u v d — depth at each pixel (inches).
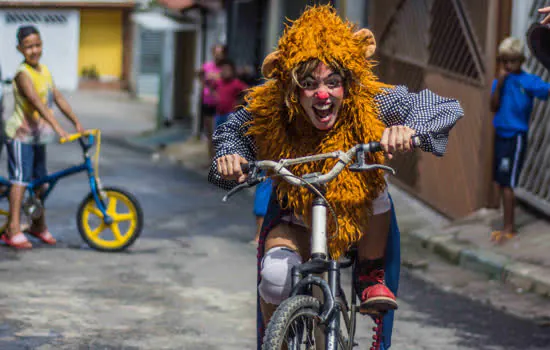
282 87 194.2
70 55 2014.0
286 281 188.9
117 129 1309.1
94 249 444.5
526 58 461.7
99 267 405.1
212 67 824.9
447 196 553.3
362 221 196.7
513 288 390.6
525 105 448.8
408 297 372.2
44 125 438.9
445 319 338.6
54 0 1951.3
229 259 434.3
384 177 197.6
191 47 1277.1
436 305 359.9
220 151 200.4
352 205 194.5
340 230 195.3
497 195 507.8
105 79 2048.5
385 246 205.6
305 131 196.7
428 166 588.1
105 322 314.3
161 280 383.6
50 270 394.0
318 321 183.9
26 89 428.5
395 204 593.3
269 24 892.0
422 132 187.2
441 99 195.6
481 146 509.4
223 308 339.9
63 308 330.6
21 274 383.9
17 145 436.8
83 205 444.1
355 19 702.5
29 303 335.6
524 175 498.9
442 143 192.1
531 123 495.8
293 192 193.5
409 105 195.6
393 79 668.7
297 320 181.8
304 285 186.2
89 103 1745.8
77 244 456.4
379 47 690.8
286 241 197.2
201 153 992.2
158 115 1267.2
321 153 194.5
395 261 210.8
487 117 504.7
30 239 463.8
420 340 309.0
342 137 194.5
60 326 307.1
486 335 318.7
